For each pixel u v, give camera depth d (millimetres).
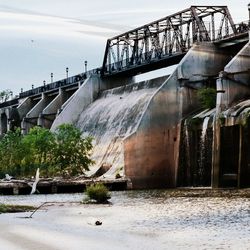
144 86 139000
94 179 109312
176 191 95312
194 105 116125
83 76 165375
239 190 90000
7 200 83875
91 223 50062
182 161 111875
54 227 48031
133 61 145000
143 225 48688
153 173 110562
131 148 108812
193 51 117750
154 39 137125
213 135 101938
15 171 132250
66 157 123938
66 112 152125
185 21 129125
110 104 146125
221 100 104125
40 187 101312
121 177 109312
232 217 52188
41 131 131500
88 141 126500
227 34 120562
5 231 45531
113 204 71938
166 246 36781
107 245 37531
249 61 108188
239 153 96375
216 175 100000
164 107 112812
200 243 37781
